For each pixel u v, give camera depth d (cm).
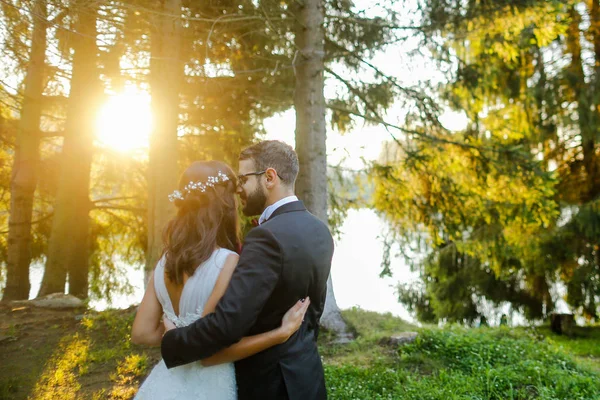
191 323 182
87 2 472
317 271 191
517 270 1306
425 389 412
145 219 1103
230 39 733
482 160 770
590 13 1200
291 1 666
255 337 182
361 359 517
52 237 870
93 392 418
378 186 844
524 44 823
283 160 204
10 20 498
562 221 1212
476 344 534
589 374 482
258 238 180
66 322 628
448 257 1405
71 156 877
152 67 668
